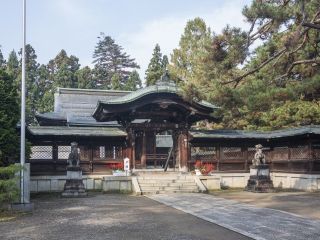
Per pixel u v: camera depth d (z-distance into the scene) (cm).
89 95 4956
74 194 2583
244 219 1630
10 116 2155
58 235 1318
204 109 3161
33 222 1573
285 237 1284
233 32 1755
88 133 3027
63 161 2977
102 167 3105
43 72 9225
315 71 2017
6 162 2095
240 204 2122
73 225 1502
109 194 2775
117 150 3170
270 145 3400
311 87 1639
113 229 1422
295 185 3072
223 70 1820
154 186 2839
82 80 8638
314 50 2006
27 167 1984
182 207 2000
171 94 3070
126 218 1667
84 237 1285
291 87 1659
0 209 1872
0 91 2147
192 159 3294
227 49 1783
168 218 1667
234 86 1900
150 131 3350
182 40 5403
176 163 3353
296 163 3080
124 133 3148
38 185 2903
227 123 4225
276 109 3559
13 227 1470
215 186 3042
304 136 2922
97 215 1750
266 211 1855
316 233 1347
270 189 2812
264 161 2888
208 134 3275
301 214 1778
